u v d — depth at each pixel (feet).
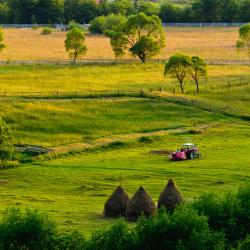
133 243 559.79
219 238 574.56
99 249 558.15
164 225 567.18
